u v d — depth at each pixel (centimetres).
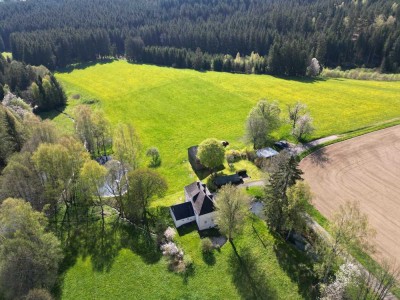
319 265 4456
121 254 5328
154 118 11106
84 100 13250
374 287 4309
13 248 4519
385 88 12169
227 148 8712
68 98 13712
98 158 8688
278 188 5031
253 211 6019
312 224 5544
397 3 19138
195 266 4975
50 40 18700
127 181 6141
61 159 6053
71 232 5891
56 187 6288
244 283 4619
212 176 7431
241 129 9738
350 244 4250
